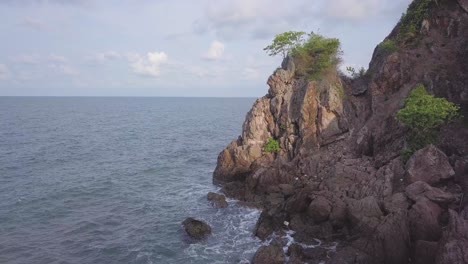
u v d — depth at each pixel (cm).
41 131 10206
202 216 3897
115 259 3086
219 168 5097
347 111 4734
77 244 3341
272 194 4069
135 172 5762
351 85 5181
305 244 3094
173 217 3912
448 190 3125
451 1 4569
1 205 4209
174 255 3120
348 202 3300
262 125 5056
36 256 3123
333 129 4638
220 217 3844
